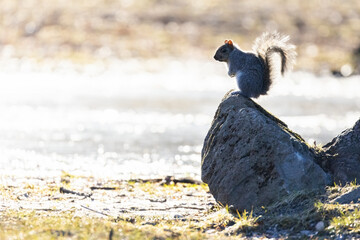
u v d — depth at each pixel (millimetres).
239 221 32688
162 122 95438
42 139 77062
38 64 167500
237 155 35406
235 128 36031
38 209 36562
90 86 138375
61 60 174000
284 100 122500
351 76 170500
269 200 34125
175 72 163375
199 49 195375
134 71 163250
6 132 81750
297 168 34219
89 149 70812
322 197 33156
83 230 29156
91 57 179625
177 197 42500
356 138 36938
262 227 31469
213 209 37844
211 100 122812
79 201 39938
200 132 86938
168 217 35781
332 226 29625
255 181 34625
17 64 166000
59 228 29375
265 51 39250
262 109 37719
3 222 30938
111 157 65938
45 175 51219
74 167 58469
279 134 34906
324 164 36281
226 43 40562
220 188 35688
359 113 106562
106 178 50312
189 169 59844
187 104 116625
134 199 41344
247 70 38531
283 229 31078
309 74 169000
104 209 37562
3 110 102188
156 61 177750
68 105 110750
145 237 28359
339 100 124625
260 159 34719
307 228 30562
